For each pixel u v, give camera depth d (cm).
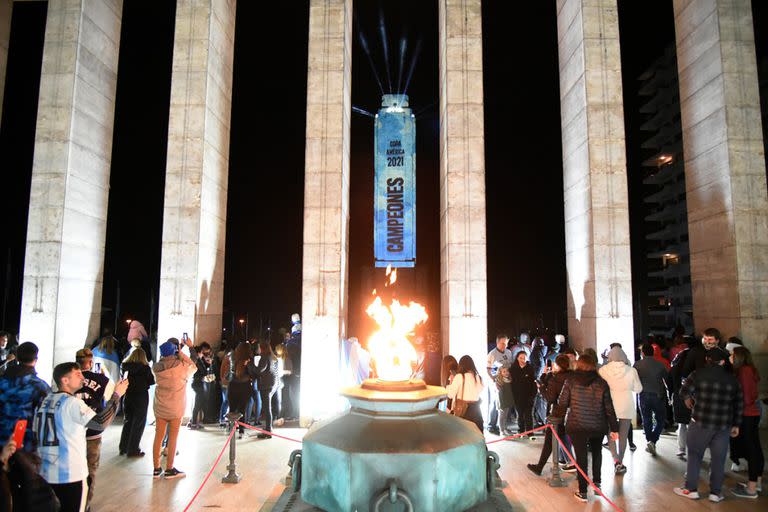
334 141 1191
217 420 1136
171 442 745
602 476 762
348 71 1300
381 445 414
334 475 425
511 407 1061
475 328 1173
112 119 1402
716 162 1216
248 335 2134
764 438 996
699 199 1280
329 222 1171
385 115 1777
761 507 640
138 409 846
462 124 1220
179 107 1237
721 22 1213
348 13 1305
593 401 668
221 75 1351
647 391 887
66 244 1211
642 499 668
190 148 1227
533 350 1098
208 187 1267
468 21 1248
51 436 449
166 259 1204
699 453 666
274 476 755
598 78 1220
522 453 880
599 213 1185
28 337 1167
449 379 793
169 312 1191
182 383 754
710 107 1238
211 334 1299
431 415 466
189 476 750
